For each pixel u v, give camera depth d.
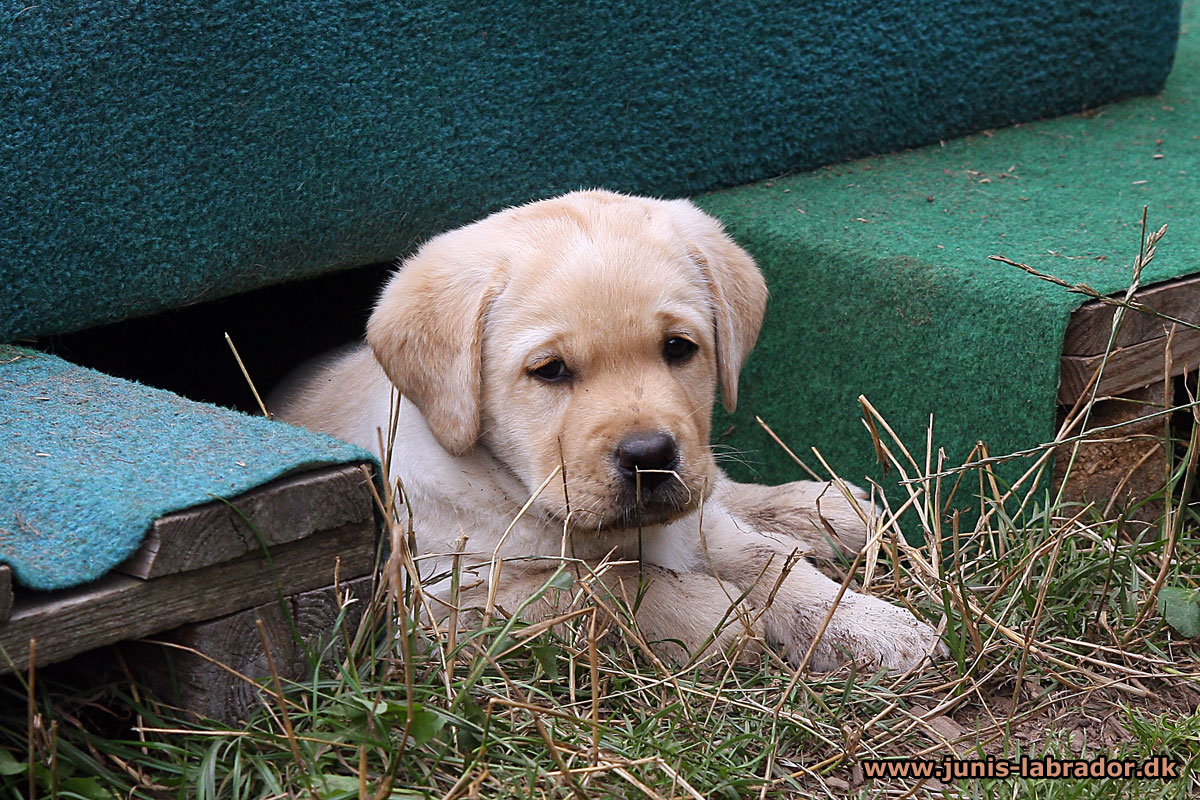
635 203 1.30
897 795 1.16
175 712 1.16
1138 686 1.22
